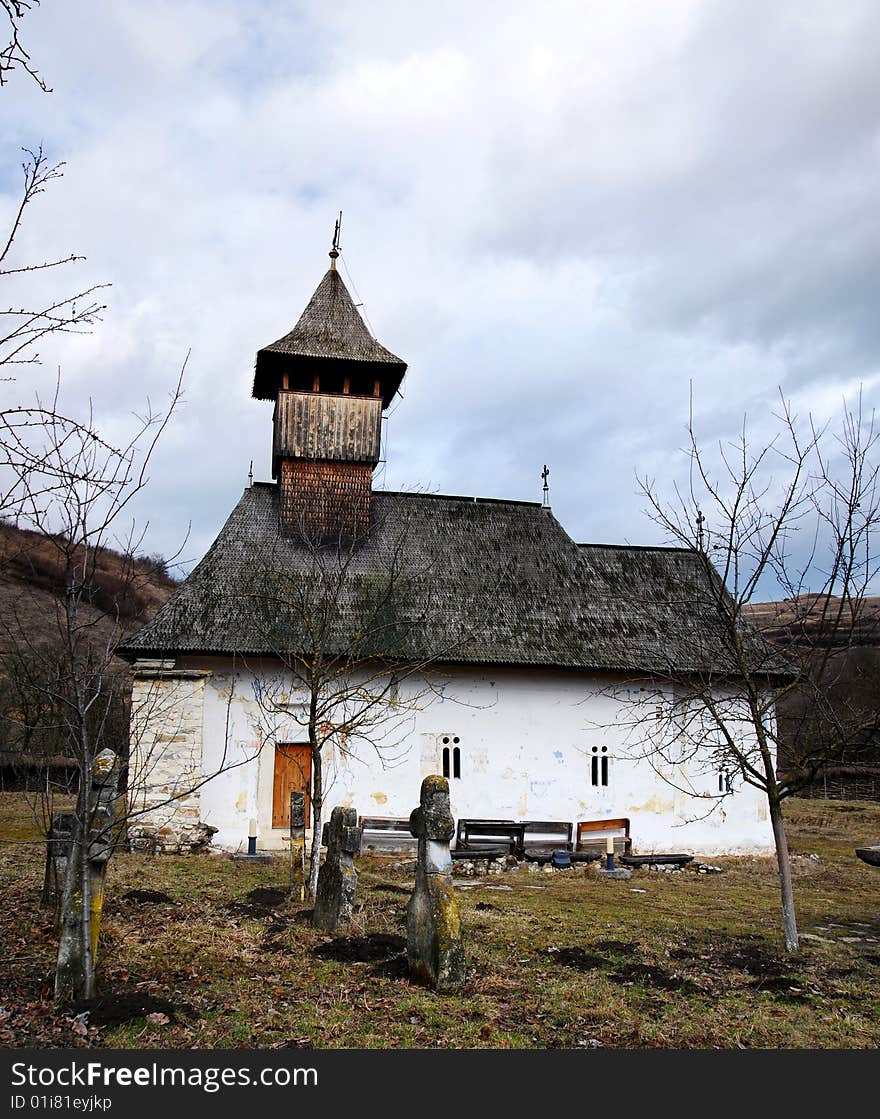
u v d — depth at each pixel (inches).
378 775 824.9
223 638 796.6
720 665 693.3
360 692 748.0
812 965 445.4
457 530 981.2
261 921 479.8
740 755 486.9
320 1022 328.8
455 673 862.5
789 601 506.6
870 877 794.2
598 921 537.0
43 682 415.5
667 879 753.0
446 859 393.1
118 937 423.8
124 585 442.0
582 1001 370.3
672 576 1012.5
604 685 893.8
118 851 721.0
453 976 373.1
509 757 860.0
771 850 903.1
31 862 610.5
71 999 329.4
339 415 945.5
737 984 408.2
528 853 802.2
